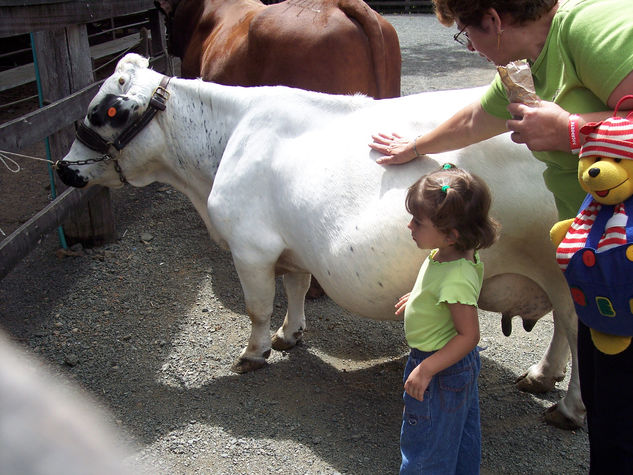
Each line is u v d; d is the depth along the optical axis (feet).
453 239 6.11
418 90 29.66
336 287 8.60
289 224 8.99
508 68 5.61
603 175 4.93
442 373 6.55
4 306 12.92
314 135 8.94
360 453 8.65
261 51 13.42
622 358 5.45
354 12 12.84
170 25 18.30
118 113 10.28
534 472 8.33
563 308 8.09
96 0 14.62
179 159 10.71
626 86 5.02
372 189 8.03
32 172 20.24
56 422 1.06
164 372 10.68
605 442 5.80
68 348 11.43
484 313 12.48
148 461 8.48
